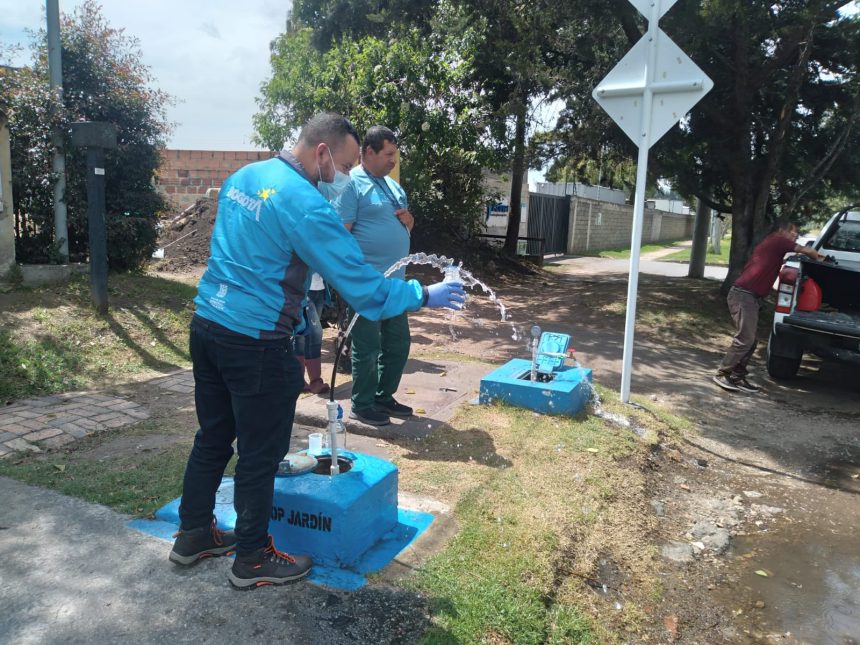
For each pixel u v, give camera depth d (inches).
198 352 100.3
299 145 103.1
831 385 281.4
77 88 338.0
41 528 119.0
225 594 101.0
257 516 100.0
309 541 110.8
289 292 96.0
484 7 462.0
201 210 536.4
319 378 207.0
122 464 152.1
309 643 91.0
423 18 526.9
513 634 97.7
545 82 458.3
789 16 354.0
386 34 510.3
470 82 507.2
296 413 183.3
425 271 530.3
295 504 110.1
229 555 112.3
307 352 203.2
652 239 1549.0
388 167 162.9
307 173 102.1
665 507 159.9
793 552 144.0
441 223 574.6
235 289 94.0
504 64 458.0
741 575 134.0
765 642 113.1
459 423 182.2
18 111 309.7
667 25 349.4
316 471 124.3
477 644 93.5
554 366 211.6
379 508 117.2
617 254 1066.7
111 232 341.4
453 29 453.1
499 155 518.3
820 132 442.6
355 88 429.1
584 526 134.3
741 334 259.8
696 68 195.0
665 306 414.6
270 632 92.8
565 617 106.2
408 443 167.8
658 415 217.5
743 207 439.8
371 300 94.8
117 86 350.3
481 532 122.5
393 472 121.0
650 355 314.8
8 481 138.9
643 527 145.6
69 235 345.7
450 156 515.5
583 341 338.6
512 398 197.2
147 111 355.6
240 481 99.0
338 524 108.0
